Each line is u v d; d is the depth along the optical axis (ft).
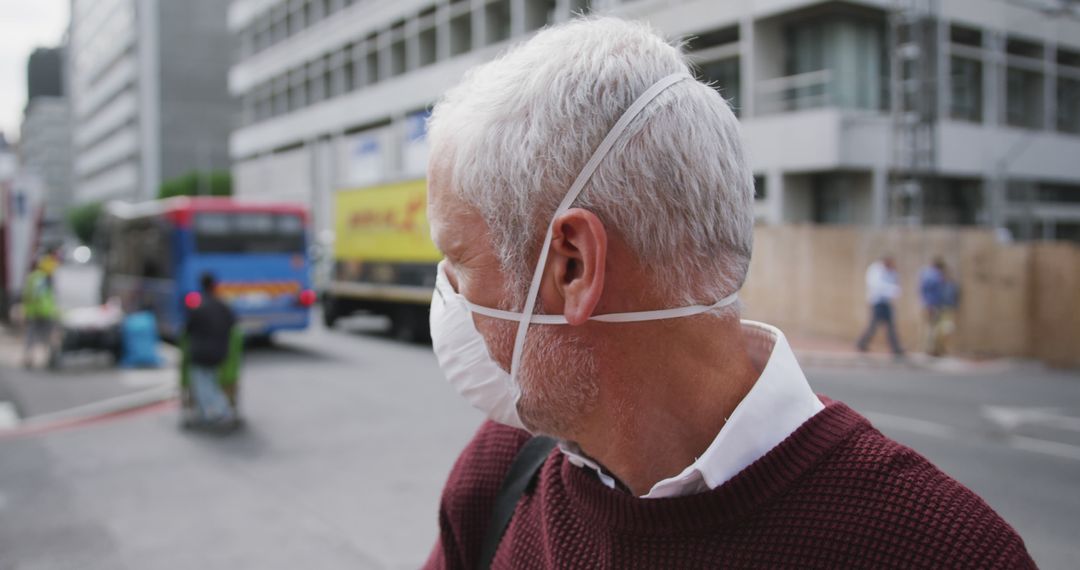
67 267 274.57
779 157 62.03
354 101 126.31
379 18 122.31
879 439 2.91
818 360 44.37
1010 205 73.31
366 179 118.83
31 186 66.08
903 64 57.98
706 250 2.90
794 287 53.57
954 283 45.11
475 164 3.02
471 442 4.16
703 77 3.22
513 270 3.00
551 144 2.86
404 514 18.62
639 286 2.91
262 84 166.20
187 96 286.46
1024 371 41.45
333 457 23.80
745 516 2.79
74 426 29.40
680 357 2.99
